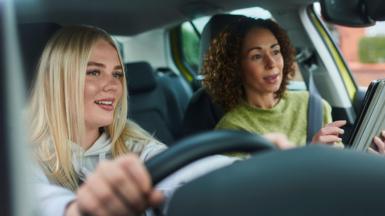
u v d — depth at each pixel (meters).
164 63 3.50
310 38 2.38
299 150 0.49
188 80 3.44
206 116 1.91
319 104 1.74
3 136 0.48
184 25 3.04
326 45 2.40
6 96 0.47
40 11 1.96
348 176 0.46
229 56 1.70
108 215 0.50
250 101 1.70
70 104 1.13
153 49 3.43
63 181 1.10
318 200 0.45
